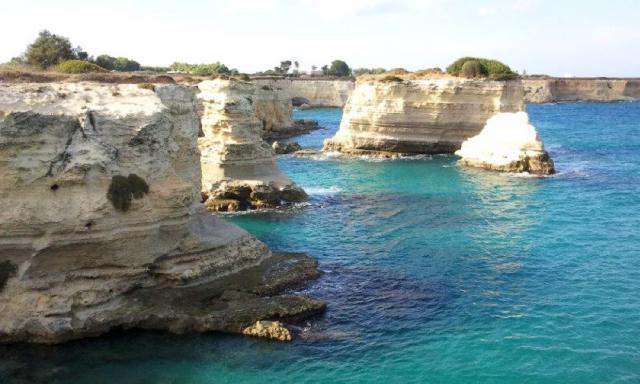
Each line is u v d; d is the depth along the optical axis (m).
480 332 21.38
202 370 18.77
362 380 18.28
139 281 22.72
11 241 20.16
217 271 24.67
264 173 43.09
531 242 32.19
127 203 21.77
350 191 47.16
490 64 73.38
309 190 47.56
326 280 26.45
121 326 21.06
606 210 39.03
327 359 19.48
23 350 19.66
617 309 23.09
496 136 58.22
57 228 20.47
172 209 23.12
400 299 24.38
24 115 19.81
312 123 104.81
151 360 19.25
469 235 33.84
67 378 18.16
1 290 20.14
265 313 21.75
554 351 19.92
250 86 44.06
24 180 20.05
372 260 29.45
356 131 68.94
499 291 25.20
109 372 18.55
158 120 22.97
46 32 50.56
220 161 41.06
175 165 25.38
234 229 27.64
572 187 47.03
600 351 19.88
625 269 27.52
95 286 21.39
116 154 21.72
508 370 18.80
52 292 20.61
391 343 20.58
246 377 18.44
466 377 18.44
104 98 23.00
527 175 53.06
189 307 21.89
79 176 20.72
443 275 27.22
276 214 39.06
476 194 45.28
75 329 20.33
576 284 25.81
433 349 20.17
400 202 42.88
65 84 23.27
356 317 22.59
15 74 33.22
